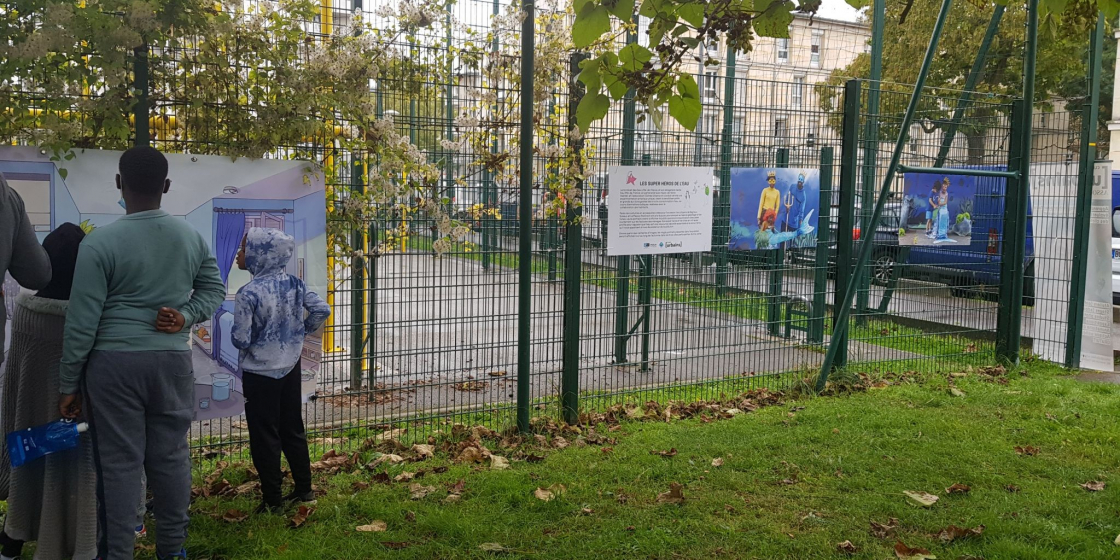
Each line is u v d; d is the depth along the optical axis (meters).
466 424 6.07
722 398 7.12
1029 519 4.46
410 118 5.45
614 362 7.70
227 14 4.62
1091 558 3.98
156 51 4.72
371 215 5.38
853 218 7.61
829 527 4.38
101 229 3.41
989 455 5.59
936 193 8.42
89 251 3.31
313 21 5.14
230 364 4.97
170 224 3.57
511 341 6.04
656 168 6.55
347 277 5.66
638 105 6.68
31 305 3.54
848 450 5.66
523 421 5.90
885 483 5.06
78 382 3.34
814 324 8.37
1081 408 6.88
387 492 4.75
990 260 8.79
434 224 5.55
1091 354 8.75
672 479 5.07
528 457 5.45
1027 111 8.32
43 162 4.32
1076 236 8.79
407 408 5.97
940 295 8.60
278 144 4.98
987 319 8.81
